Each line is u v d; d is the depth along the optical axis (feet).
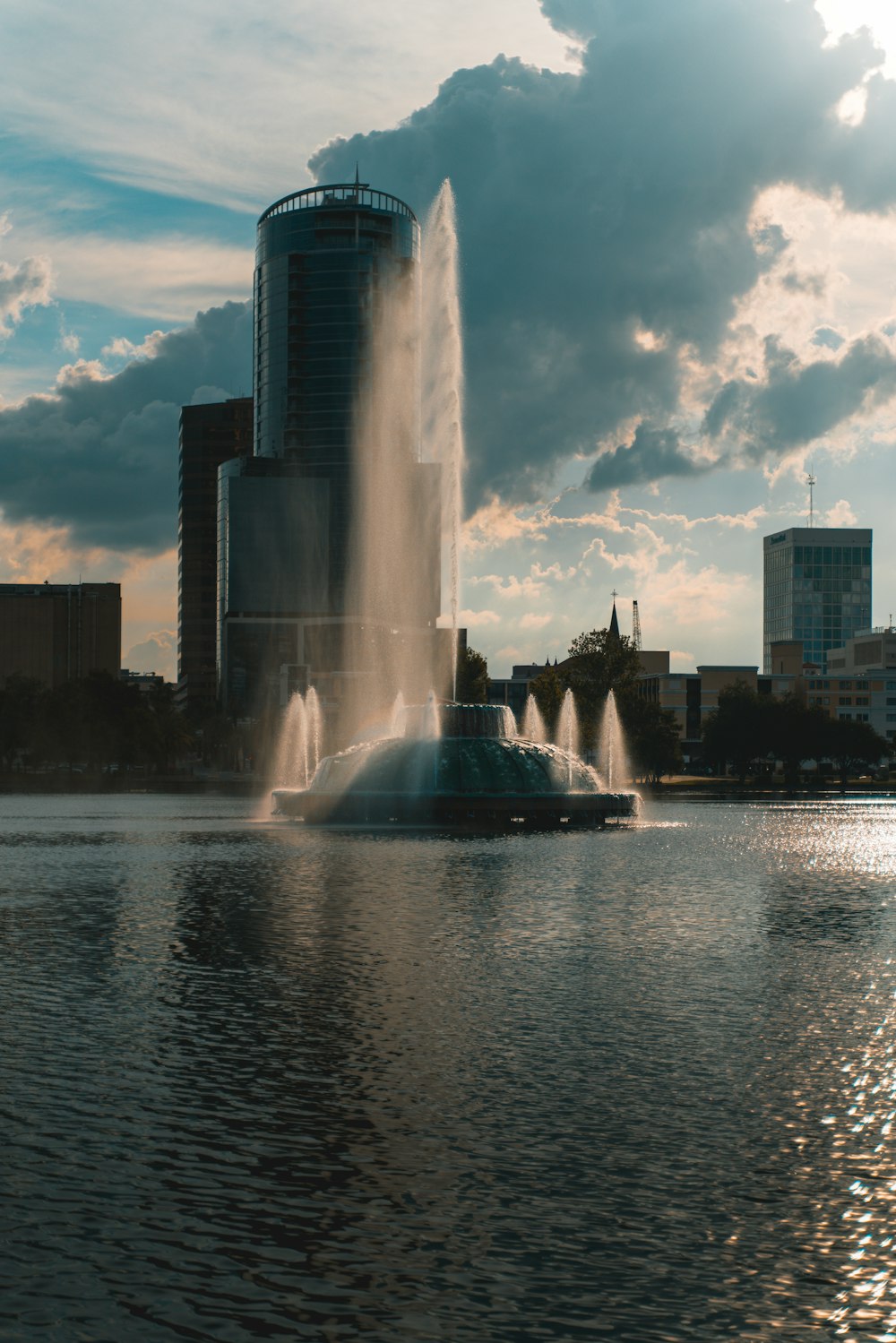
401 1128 59.31
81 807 388.57
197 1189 52.16
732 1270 45.42
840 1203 51.01
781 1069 69.15
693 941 111.45
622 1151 56.44
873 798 526.98
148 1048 72.90
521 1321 41.96
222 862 184.96
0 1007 83.30
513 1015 81.51
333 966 98.02
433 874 167.12
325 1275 44.93
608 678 622.13
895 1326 41.68
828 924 123.13
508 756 293.02
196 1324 41.63
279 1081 66.44
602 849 214.07
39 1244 47.24
